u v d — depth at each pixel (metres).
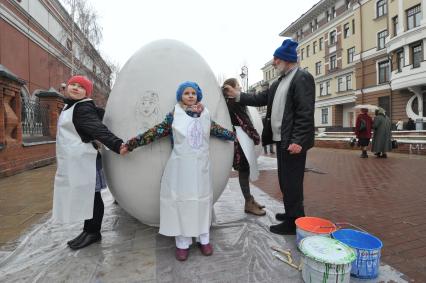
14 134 6.88
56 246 2.65
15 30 17.34
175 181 2.31
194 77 2.68
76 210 2.42
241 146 3.37
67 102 2.56
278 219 3.36
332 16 34.53
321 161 9.62
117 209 3.83
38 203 4.16
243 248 2.58
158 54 2.66
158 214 2.69
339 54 32.75
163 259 2.38
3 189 5.12
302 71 2.79
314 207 3.97
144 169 2.49
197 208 2.30
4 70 6.16
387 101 25.23
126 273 2.15
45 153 8.77
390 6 23.41
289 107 2.79
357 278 2.07
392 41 22.64
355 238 2.36
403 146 11.92
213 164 2.70
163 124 2.36
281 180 2.94
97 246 2.64
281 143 2.82
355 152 13.11
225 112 2.89
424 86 21.34
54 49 23.12
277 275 2.12
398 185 5.40
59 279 2.08
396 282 2.02
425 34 19.89
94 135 2.39
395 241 2.76
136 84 2.59
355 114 30.17
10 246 2.65
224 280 2.05
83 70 21.84
